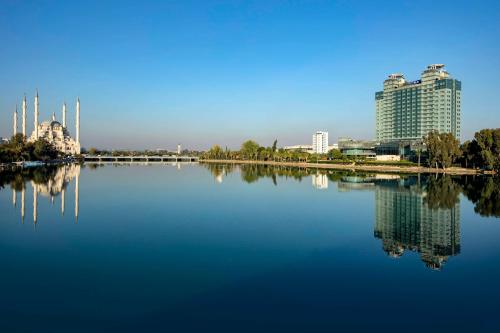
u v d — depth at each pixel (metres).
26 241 43.03
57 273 32.31
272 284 29.98
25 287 29.19
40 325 23.44
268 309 25.61
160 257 36.97
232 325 23.44
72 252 38.62
